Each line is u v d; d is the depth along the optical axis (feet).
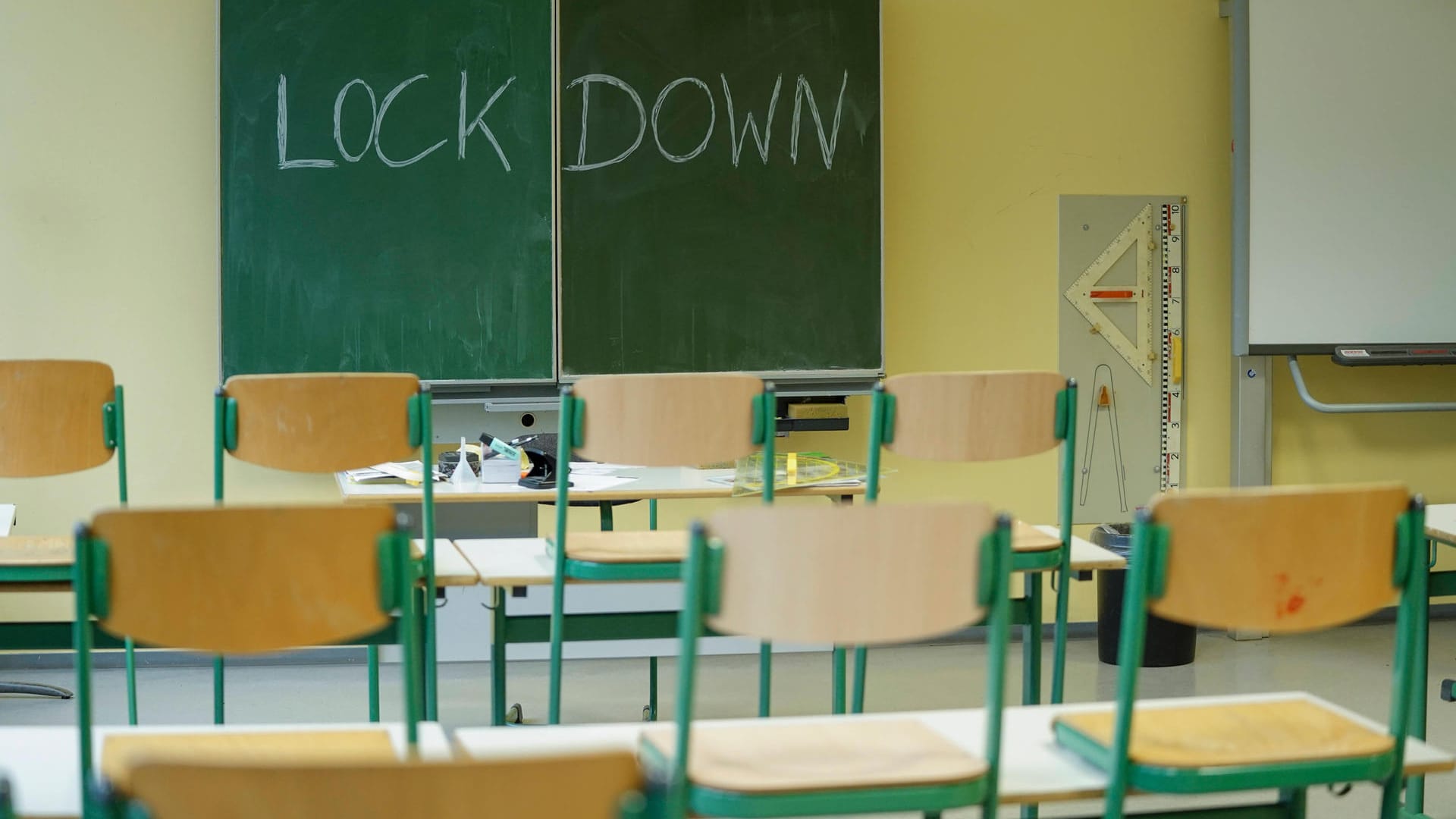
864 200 15.61
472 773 3.27
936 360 16.47
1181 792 5.32
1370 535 5.42
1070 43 16.60
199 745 5.36
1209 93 16.89
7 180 14.61
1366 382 17.35
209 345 15.08
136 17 14.82
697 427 8.70
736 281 15.37
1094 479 16.83
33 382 8.82
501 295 14.97
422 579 8.53
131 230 14.87
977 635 16.60
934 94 16.38
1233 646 16.21
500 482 11.01
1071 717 5.90
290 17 14.58
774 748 5.45
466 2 14.88
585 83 15.03
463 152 14.88
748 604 4.91
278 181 14.57
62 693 13.67
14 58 14.60
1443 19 16.34
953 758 5.31
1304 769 5.43
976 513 4.90
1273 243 16.14
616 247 15.14
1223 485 17.11
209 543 4.70
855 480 11.43
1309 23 16.10
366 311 14.75
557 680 8.68
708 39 15.28
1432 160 16.38
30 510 14.76
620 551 8.81
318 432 8.46
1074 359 16.74
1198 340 16.98
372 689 10.32
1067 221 16.65
